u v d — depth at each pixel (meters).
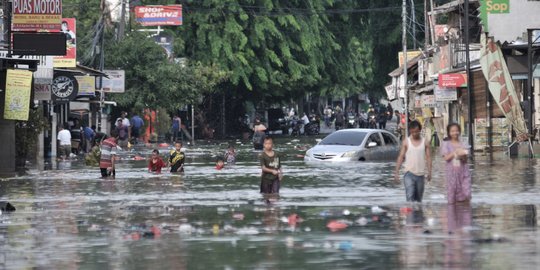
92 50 124.38
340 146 82.56
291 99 188.62
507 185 54.59
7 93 70.19
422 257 28.08
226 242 31.77
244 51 162.75
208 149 115.38
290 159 87.00
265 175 50.22
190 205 44.84
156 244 31.52
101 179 63.78
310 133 184.25
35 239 33.03
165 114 150.75
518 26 84.00
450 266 26.50
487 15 84.25
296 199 47.44
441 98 108.19
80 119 121.50
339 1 181.75
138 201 47.41
